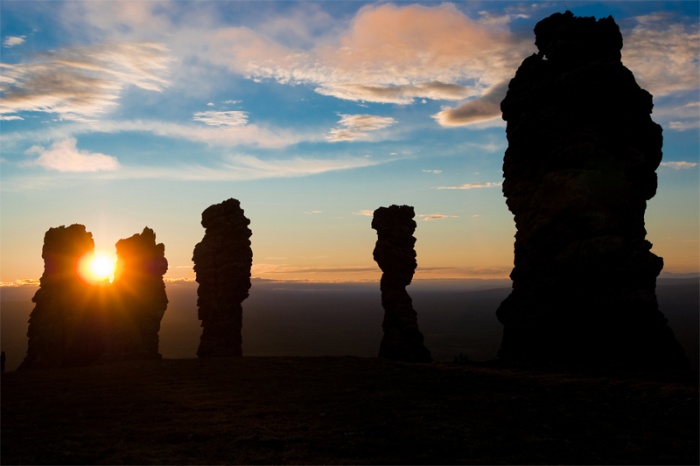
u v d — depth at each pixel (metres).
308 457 25.41
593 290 50.91
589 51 56.34
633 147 55.59
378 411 33.09
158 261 65.38
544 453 25.50
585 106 54.81
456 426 29.62
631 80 55.00
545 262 54.44
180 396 38.16
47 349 60.38
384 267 65.25
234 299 64.69
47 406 35.59
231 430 29.59
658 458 24.53
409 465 24.17
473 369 48.25
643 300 48.69
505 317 56.44
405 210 66.44
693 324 191.75
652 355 47.81
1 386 42.53
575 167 53.97
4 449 26.70
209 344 63.34
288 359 55.97
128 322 62.19
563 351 51.22
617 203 52.75
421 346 63.34
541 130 56.47
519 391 38.00
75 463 24.69
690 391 35.00
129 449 26.77
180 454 25.98
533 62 59.41
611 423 29.83
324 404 35.19
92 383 43.53
